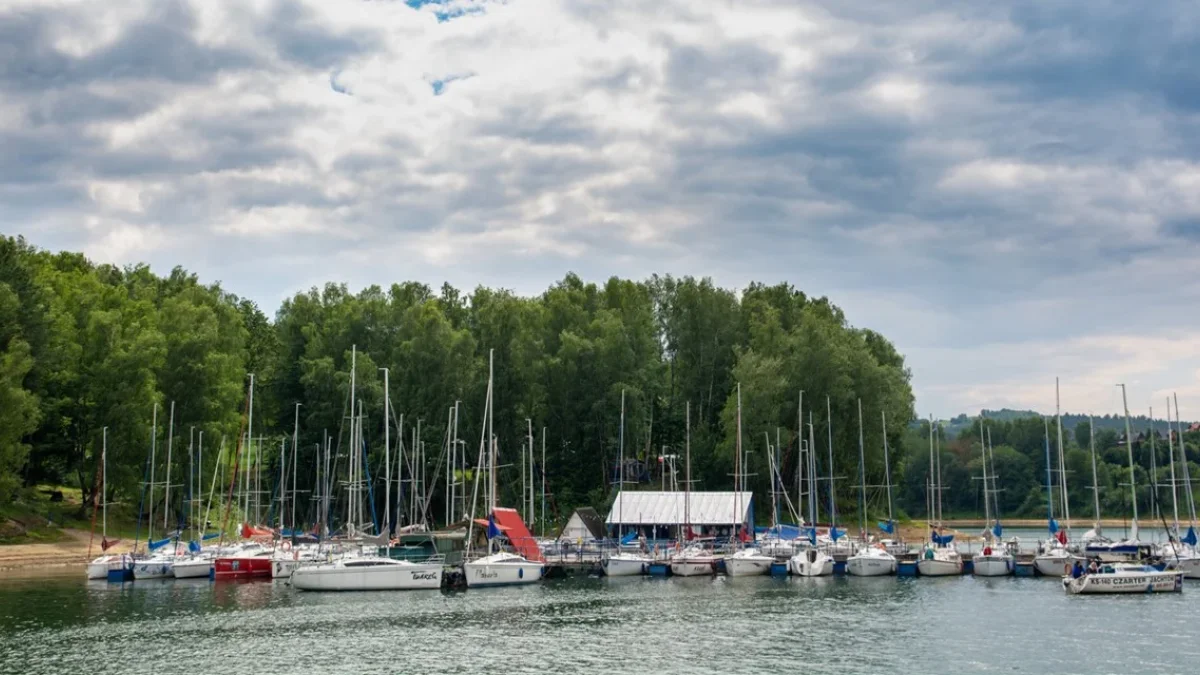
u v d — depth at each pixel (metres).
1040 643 59.81
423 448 134.12
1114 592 81.75
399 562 84.12
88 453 118.31
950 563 95.75
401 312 158.00
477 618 69.31
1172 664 54.12
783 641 60.56
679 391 162.50
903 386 161.75
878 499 151.88
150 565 90.19
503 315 147.38
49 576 91.69
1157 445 177.62
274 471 148.25
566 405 147.88
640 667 53.25
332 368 145.88
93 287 135.75
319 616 69.56
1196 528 111.69
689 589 86.81
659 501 123.06
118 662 53.84
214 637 61.06
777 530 115.56
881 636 62.25
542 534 127.31
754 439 141.00
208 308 136.12
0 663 53.56
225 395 130.38
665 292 177.12
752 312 164.50
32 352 110.56
